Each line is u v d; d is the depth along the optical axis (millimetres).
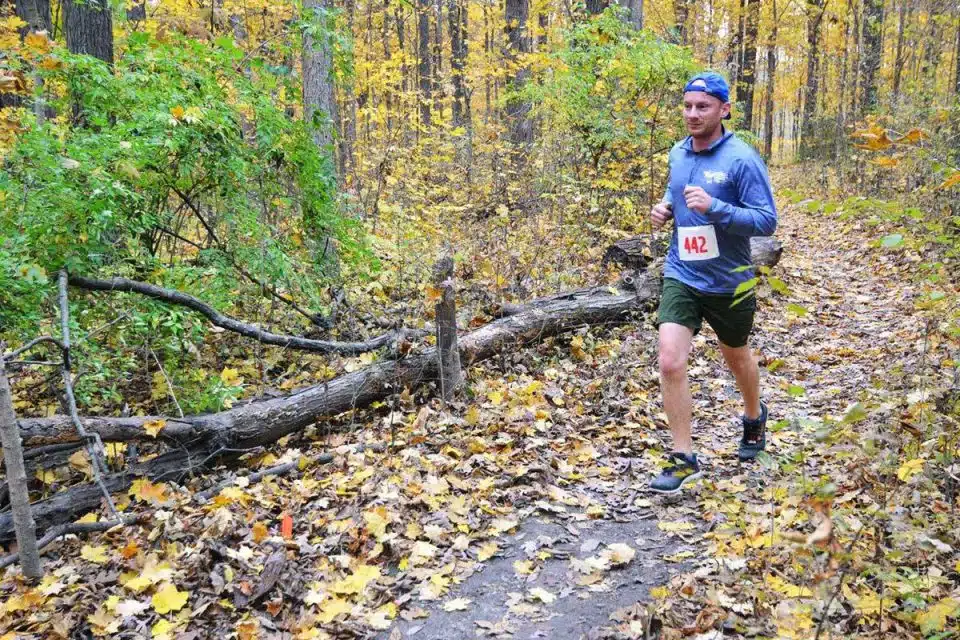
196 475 3994
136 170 4500
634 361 5176
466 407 4520
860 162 12516
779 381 5137
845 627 2312
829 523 1851
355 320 5902
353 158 11031
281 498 3607
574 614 2621
